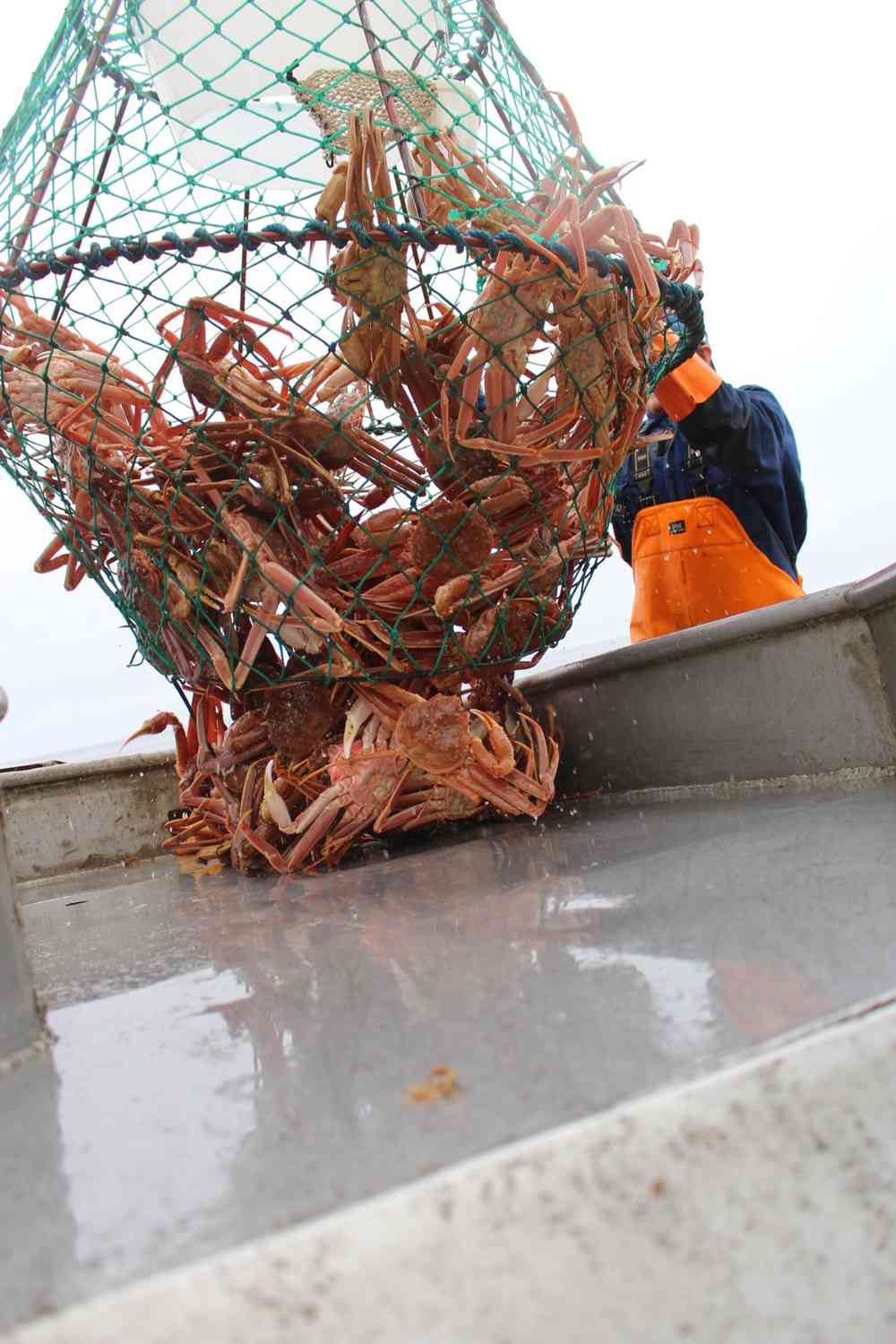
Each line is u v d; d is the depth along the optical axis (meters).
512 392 1.57
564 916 1.05
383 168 1.40
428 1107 0.59
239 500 1.63
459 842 1.93
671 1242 0.50
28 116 1.55
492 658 1.77
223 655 1.72
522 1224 0.49
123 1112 0.68
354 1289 0.45
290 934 1.23
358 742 1.90
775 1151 0.54
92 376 1.68
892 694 1.68
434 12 1.69
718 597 2.50
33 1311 0.43
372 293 1.42
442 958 0.95
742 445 2.33
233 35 1.64
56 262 1.29
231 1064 0.74
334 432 1.52
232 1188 0.53
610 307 1.52
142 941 1.39
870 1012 0.62
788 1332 0.51
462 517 1.57
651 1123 0.53
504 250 1.38
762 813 1.58
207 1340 0.43
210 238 1.26
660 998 0.72
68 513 1.75
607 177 1.47
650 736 2.17
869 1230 0.55
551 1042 0.66
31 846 2.74
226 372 1.54
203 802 2.23
